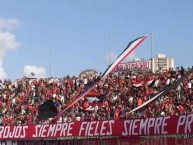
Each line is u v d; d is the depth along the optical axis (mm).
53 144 31031
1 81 51062
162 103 33500
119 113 34188
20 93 47969
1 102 45656
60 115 35375
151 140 25797
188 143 24109
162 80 39812
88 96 41281
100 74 48000
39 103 43594
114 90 41281
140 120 26156
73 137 29844
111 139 27766
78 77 50812
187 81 36438
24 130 32656
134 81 42469
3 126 34062
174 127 24281
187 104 32594
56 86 48062
